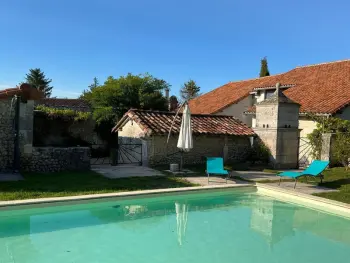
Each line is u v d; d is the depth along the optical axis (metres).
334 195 10.59
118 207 9.79
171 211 9.84
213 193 11.46
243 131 18.05
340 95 20.89
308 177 13.73
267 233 8.13
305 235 8.08
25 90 12.99
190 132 14.16
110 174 13.29
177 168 14.38
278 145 16.55
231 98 30.83
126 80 28.98
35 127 17.91
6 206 8.22
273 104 16.70
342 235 8.09
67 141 17.67
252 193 12.02
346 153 15.73
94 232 7.81
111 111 24.94
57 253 6.56
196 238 7.68
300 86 25.42
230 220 9.10
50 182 11.15
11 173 12.67
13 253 6.48
